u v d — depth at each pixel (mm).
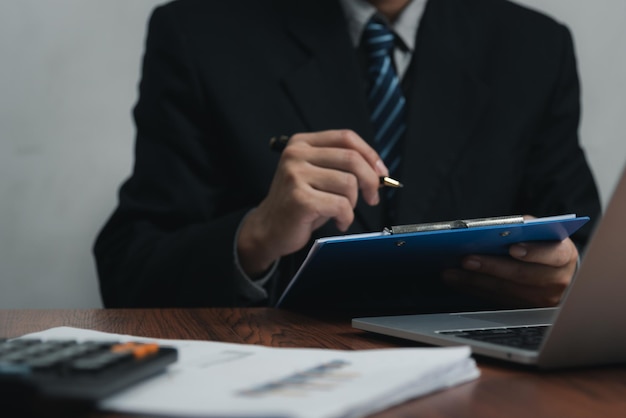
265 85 1351
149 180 1321
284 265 1234
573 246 871
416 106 1351
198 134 1344
